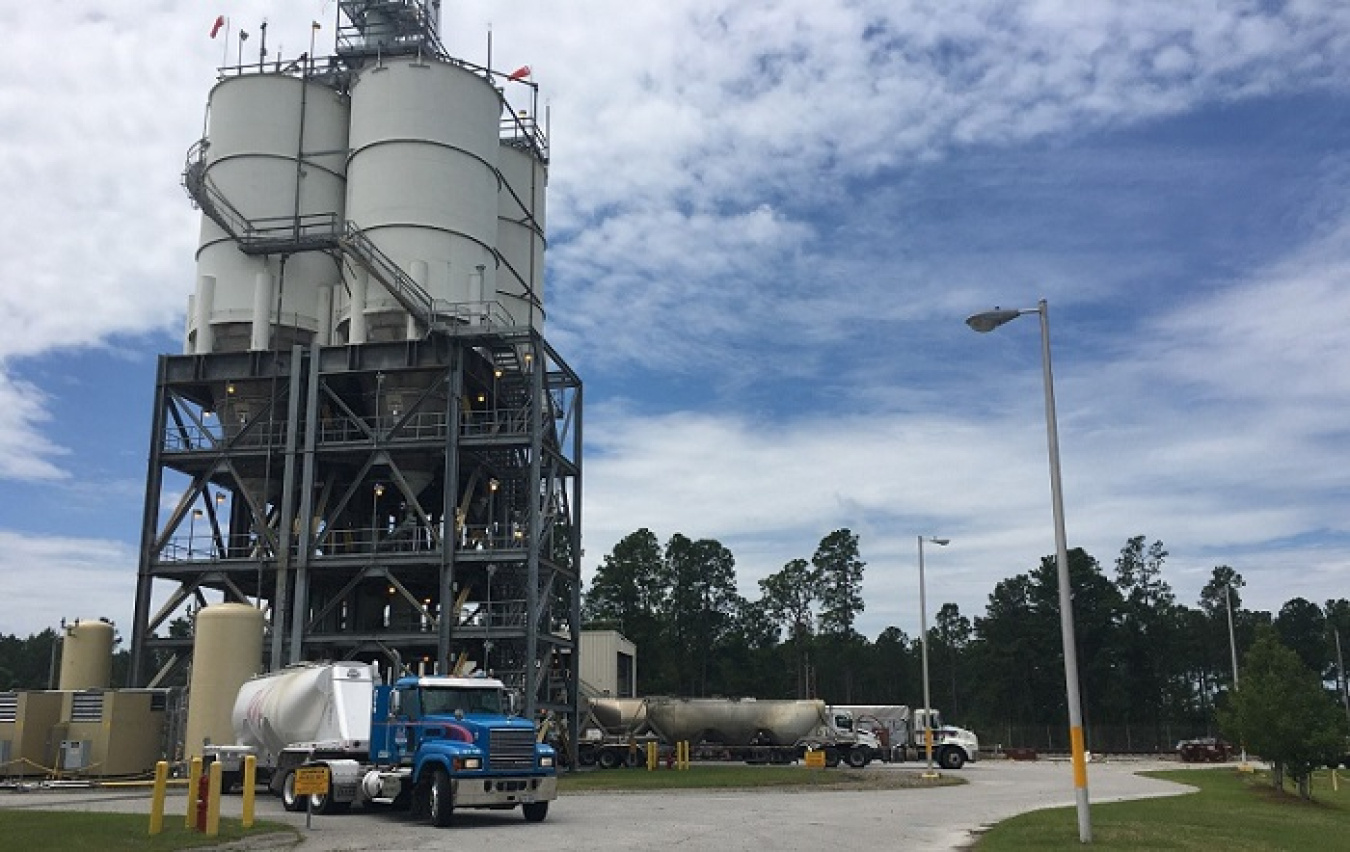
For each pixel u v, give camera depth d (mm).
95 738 42094
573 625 55562
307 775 24859
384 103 54281
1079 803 21188
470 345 52125
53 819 24625
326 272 55438
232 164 55125
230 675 43469
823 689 142375
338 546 53938
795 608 138375
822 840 22656
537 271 62469
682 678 129375
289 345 54375
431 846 21125
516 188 62094
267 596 51625
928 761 47312
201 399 55938
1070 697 21594
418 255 52562
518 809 30188
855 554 138250
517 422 52156
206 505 53750
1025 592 131375
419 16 58531
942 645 155375
